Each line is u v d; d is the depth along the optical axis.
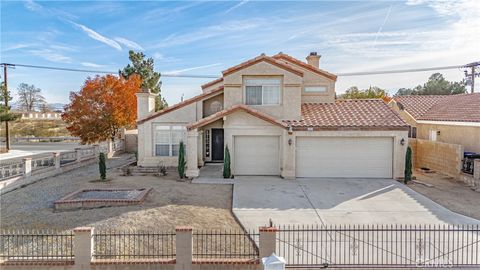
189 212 13.37
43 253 9.97
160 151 23.70
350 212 13.98
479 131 20.53
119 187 17.66
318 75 24.23
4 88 33.72
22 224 12.23
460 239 11.23
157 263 9.14
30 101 90.88
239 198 15.77
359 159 20.41
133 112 32.62
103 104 31.48
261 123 20.67
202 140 24.31
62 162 24.53
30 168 19.36
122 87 32.41
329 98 24.19
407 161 19.27
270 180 19.69
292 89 21.34
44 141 51.09
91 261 9.12
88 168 25.00
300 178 20.31
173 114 23.48
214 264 9.14
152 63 44.38
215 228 11.97
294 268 9.26
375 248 10.43
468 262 9.56
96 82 31.73
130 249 10.21
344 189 17.66
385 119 20.69
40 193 16.91
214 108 23.92
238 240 11.05
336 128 20.08
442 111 25.86
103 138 32.12
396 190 17.48
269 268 7.34
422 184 18.95
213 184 18.59
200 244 10.70
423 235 11.47
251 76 21.52
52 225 12.02
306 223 12.68
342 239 11.21
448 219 13.10
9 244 10.58
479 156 19.80
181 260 9.15
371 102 23.50
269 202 15.25
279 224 12.52
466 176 19.38
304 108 23.05
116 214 12.96
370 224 12.58
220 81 27.55
